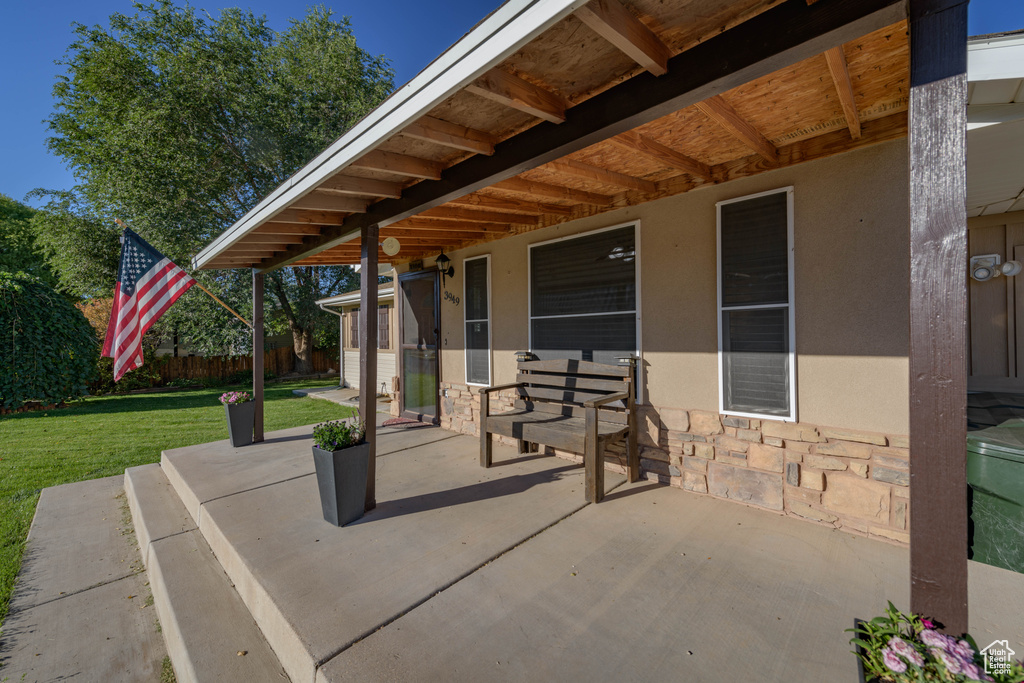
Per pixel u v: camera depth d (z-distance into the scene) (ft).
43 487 15.02
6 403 28.63
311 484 12.34
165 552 9.70
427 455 14.88
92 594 9.09
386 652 5.74
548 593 6.98
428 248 18.60
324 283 59.06
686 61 5.44
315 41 52.54
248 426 16.94
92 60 41.50
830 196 8.83
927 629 4.03
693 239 10.83
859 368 8.61
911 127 4.09
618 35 4.70
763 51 4.85
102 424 24.84
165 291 15.75
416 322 20.95
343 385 41.16
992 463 7.46
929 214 4.01
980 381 12.60
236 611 7.67
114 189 42.11
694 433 10.91
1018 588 6.84
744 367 10.10
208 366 46.44
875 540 8.42
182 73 42.24
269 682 6.05
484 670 5.41
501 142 7.78
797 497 9.38
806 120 8.12
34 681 6.81
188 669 6.35
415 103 6.04
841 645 5.71
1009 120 6.75
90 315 42.47
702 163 10.20
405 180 9.68
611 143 8.05
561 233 13.75
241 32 47.47
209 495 11.50
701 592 6.93
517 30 4.72
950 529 4.01
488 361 16.66
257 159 47.52
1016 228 12.01
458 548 8.43
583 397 12.93
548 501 10.57
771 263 9.64
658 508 10.05
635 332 12.00
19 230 53.47
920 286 4.09
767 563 7.71
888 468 8.31
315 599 6.88
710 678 5.21
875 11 4.18
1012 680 3.82
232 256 15.57
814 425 9.16
